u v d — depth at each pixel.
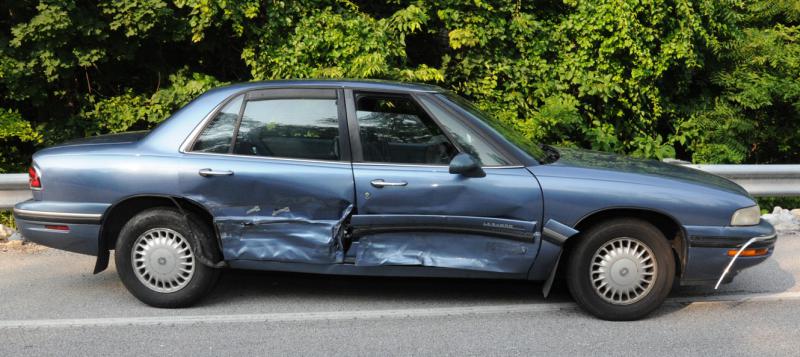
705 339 4.57
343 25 9.84
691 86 12.05
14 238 6.71
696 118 11.44
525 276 4.85
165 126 5.03
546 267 4.80
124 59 10.21
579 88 10.62
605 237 4.75
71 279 5.73
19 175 6.88
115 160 4.95
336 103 4.94
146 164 4.91
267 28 9.78
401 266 4.82
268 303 5.20
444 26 10.83
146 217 4.93
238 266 4.95
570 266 4.84
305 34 9.77
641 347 4.43
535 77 10.80
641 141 10.89
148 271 4.99
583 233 4.81
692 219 4.74
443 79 10.09
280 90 5.00
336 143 4.88
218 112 4.99
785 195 8.10
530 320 4.89
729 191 4.88
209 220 5.02
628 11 10.37
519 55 10.92
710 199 4.77
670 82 11.57
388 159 4.84
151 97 10.49
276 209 4.83
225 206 4.86
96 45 9.59
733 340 4.56
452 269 4.80
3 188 6.88
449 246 4.78
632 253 4.78
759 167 7.88
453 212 4.74
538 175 4.77
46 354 4.27
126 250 4.96
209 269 5.00
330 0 10.24
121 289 5.50
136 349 4.35
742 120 11.10
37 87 9.77
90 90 10.44
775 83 11.03
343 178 4.78
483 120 5.00
